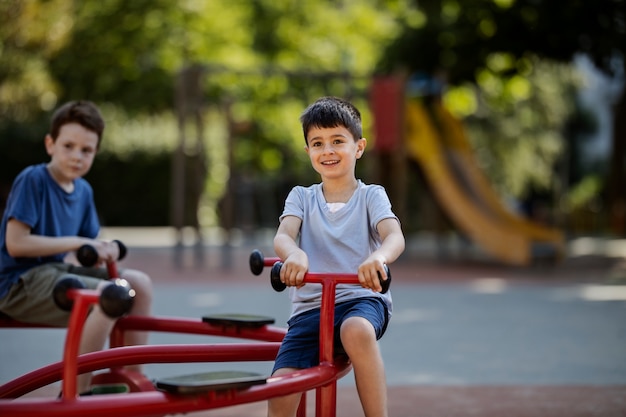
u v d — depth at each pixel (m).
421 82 18.72
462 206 16.41
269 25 26.47
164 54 25.16
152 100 25.64
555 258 15.84
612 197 25.66
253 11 26.41
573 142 44.53
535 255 15.64
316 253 3.73
